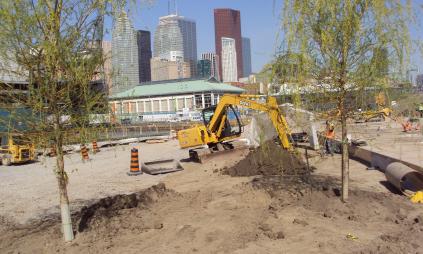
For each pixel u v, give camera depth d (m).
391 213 8.64
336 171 14.91
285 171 14.57
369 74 7.82
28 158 23.20
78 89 7.03
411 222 8.07
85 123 7.14
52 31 6.68
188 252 6.94
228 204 9.91
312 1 7.89
